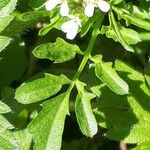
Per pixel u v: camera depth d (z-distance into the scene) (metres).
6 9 0.06
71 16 0.06
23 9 0.07
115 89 0.06
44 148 0.06
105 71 0.06
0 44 0.06
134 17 0.07
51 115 0.06
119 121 0.07
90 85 0.07
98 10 0.07
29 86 0.06
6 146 0.06
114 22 0.07
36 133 0.06
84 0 0.06
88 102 0.06
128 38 0.07
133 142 0.07
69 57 0.06
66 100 0.06
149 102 0.07
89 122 0.06
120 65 0.07
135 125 0.07
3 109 0.06
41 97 0.06
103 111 0.07
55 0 0.06
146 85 0.07
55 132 0.06
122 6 0.07
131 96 0.07
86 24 0.07
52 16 0.07
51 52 0.06
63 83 0.06
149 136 0.07
